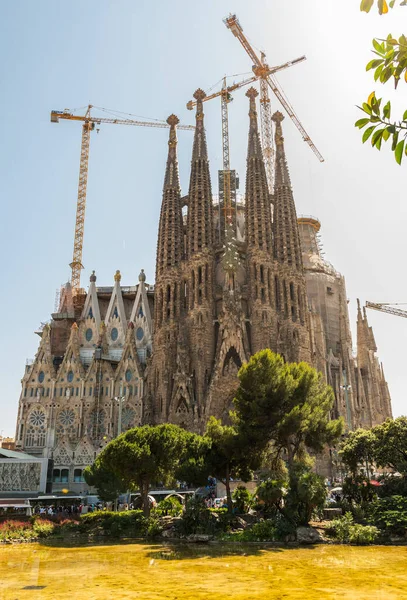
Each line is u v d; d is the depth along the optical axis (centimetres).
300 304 12212
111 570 2883
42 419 12469
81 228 16800
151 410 11400
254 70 16400
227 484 5050
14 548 3975
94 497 7669
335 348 14062
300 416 4688
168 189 13475
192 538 4200
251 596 2152
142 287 14488
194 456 4975
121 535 4625
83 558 3372
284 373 4969
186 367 11275
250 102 14112
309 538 3991
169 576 2667
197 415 10675
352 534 3947
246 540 4088
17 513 5988
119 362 12838
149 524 4684
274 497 4284
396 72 881
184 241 13288
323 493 4294
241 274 12488
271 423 4875
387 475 5416
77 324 14738
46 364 12900
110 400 12375
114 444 4703
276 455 5381
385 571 2756
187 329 11869
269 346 11356
